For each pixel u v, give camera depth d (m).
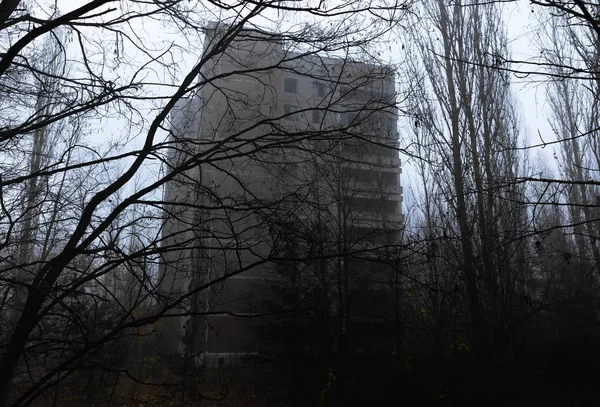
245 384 16.09
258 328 15.85
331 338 14.75
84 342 3.49
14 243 4.94
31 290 3.78
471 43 14.47
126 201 4.16
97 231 4.10
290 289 14.58
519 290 13.45
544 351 17.06
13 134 4.07
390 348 15.87
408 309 15.11
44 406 8.91
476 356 12.48
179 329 16.59
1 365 3.62
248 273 17.56
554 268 15.58
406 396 12.22
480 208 11.64
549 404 12.02
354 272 14.02
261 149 4.49
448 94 14.15
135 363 13.94
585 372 14.40
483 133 13.50
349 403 12.95
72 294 4.06
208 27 5.24
